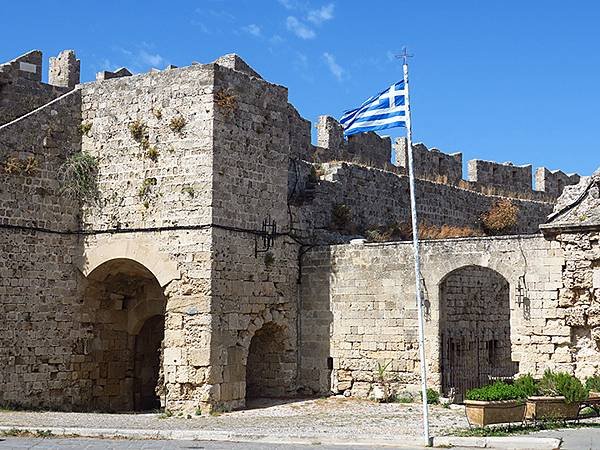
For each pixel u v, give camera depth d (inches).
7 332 1291.8
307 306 1480.1
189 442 968.3
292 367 1469.0
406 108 1040.8
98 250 1371.8
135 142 1370.6
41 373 1330.0
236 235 1347.2
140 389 1475.1
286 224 1454.2
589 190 1307.8
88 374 1393.9
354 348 1438.2
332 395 1448.1
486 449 904.3
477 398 1035.9
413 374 1389.0
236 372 1330.0
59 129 1385.3
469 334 1598.2
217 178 1317.7
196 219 1310.3
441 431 1026.7
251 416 1250.6
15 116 1482.5
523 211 2170.3
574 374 1269.7
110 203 1375.5
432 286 1385.3
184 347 1298.0
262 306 1395.2
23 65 1504.7
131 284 1460.4
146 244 1339.8
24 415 1203.9
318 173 1704.0
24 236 1322.6
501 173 2256.4
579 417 1078.4
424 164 2057.1
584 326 1269.7
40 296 1336.1
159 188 1342.3
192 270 1304.1
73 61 1753.2
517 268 1318.9
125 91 1389.0
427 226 1894.7
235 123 1359.5
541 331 1294.3
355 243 1457.9
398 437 970.1
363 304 1437.0
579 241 1274.6
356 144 1983.3
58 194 1371.8
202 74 1332.4
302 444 952.9
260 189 1400.1
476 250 1354.6
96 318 1411.2
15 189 1316.4
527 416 1056.2
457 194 2016.5
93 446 916.6
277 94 1448.1
